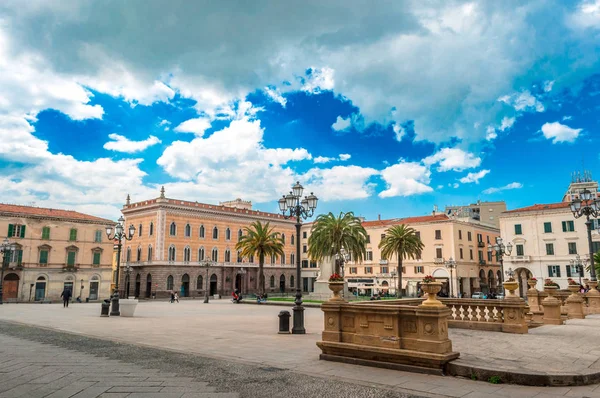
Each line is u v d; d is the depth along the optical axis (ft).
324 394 25.70
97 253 230.68
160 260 243.60
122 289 262.06
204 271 264.52
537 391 26.27
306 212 68.44
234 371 31.71
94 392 25.82
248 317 86.84
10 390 26.30
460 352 36.27
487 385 27.68
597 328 57.16
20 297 202.39
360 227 174.29
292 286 319.47
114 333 55.67
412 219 268.82
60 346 44.14
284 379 29.27
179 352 40.04
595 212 80.53
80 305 145.89
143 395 25.23
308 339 49.60
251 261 290.97
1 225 201.36
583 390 26.48
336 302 36.70
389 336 33.37
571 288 75.46
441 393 25.82
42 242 212.23
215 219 275.39
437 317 31.19
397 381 28.68
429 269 254.06
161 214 247.50
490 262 285.64
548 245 215.72
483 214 315.37
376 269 274.57
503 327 52.75
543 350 37.73
